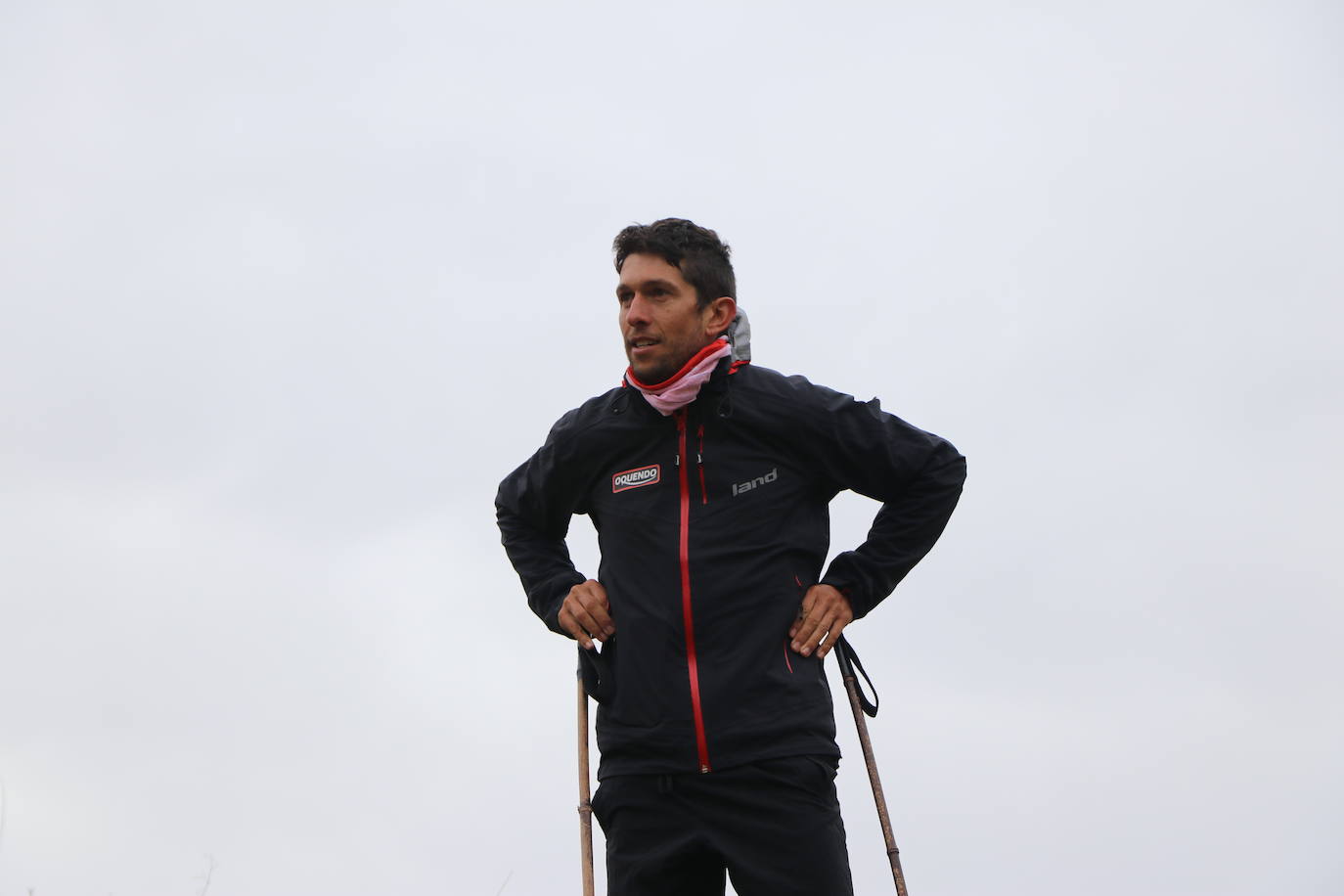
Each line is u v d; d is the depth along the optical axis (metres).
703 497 4.39
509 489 4.93
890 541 4.49
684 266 4.44
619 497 4.49
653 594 4.34
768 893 4.14
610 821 4.41
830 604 4.40
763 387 4.45
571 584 4.70
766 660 4.27
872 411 4.51
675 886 4.29
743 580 4.30
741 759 4.19
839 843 4.25
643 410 4.48
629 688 4.32
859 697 4.57
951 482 4.54
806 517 4.45
